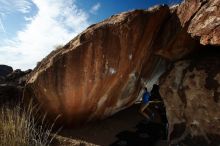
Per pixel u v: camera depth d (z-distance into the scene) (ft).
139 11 17.16
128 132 18.39
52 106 17.20
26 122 15.01
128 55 17.54
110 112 20.03
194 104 15.92
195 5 15.66
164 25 18.15
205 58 16.52
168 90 17.47
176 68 17.56
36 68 19.58
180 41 16.89
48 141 15.58
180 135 16.47
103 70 17.13
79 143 15.47
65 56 16.78
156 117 20.63
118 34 16.96
